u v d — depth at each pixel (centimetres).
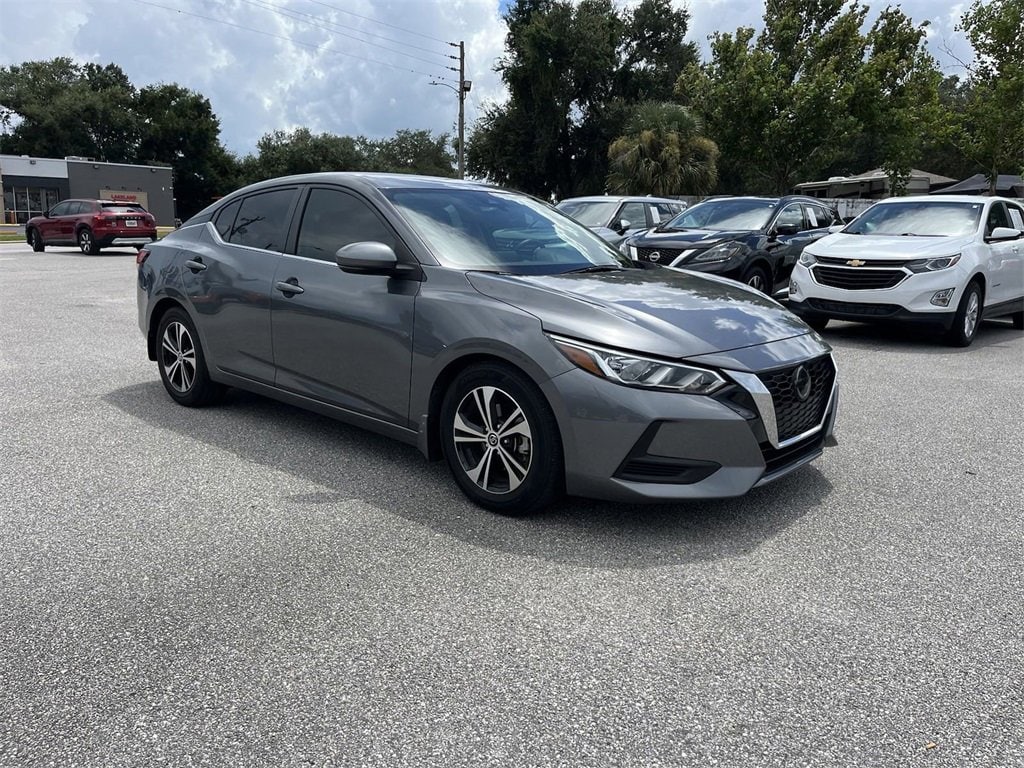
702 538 330
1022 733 208
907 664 239
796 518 354
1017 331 1012
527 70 3903
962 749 201
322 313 409
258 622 258
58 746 198
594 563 305
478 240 405
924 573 301
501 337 335
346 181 431
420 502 365
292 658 238
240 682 226
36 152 5903
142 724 207
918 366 727
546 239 434
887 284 816
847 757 198
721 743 203
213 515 346
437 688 224
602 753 198
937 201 940
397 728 207
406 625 258
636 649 245
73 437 456
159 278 519
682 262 915
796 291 881
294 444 450
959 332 821
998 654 246
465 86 3459
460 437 360
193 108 6300
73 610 264
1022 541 332
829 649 247
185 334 512
